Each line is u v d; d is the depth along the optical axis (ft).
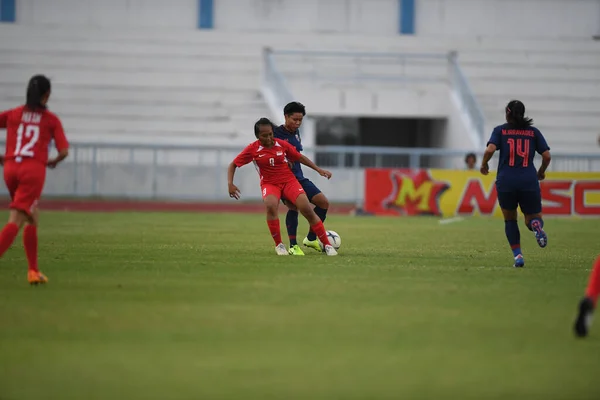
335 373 65.46
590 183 302.86
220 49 426.51
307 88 394.11
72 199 343.87
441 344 74.95
